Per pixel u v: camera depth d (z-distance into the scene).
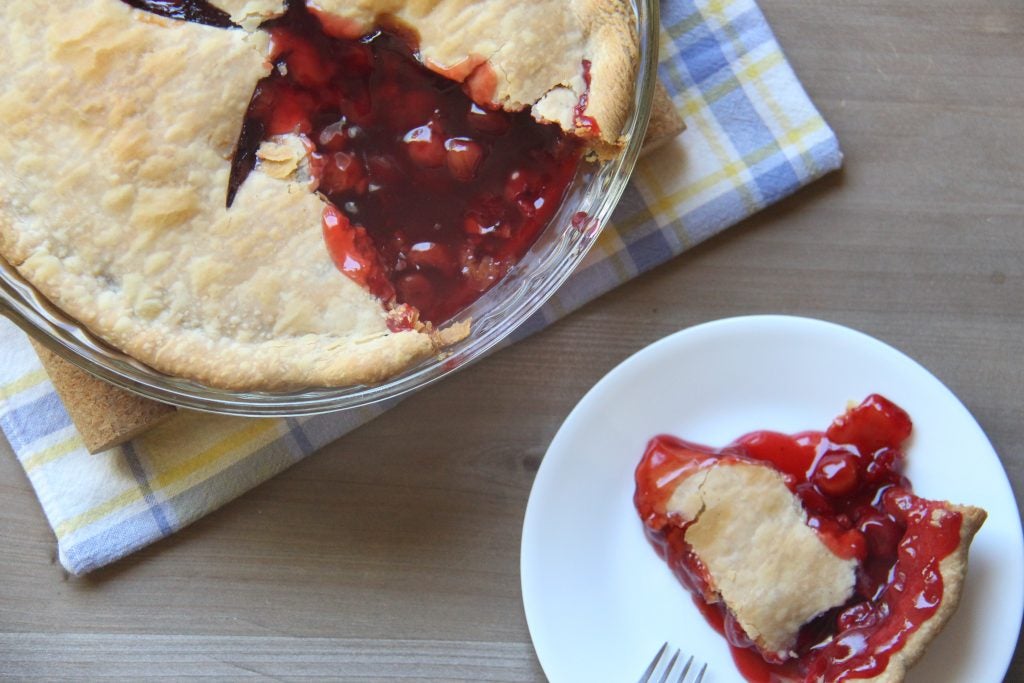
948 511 0.56
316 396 0.56
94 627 0.61
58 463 0.61
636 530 0.60
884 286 0.62
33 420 0.61
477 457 0.61
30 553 0.61
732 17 0.62
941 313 0.61
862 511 0.59
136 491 0.61
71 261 0.54
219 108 0.54
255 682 0.61
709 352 0.60
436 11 0.55
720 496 0.58
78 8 0.53
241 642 0.61
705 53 0.62
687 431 0.60
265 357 0.54
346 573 0.61
